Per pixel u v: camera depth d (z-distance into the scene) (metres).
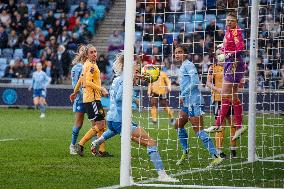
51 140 30.58
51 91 55.88
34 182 17.98
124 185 17.62
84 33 61.72
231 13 23.77
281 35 30.55
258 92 29.50
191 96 22.69
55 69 58.03
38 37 62.16
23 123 41.00
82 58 25.78
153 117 41.97
